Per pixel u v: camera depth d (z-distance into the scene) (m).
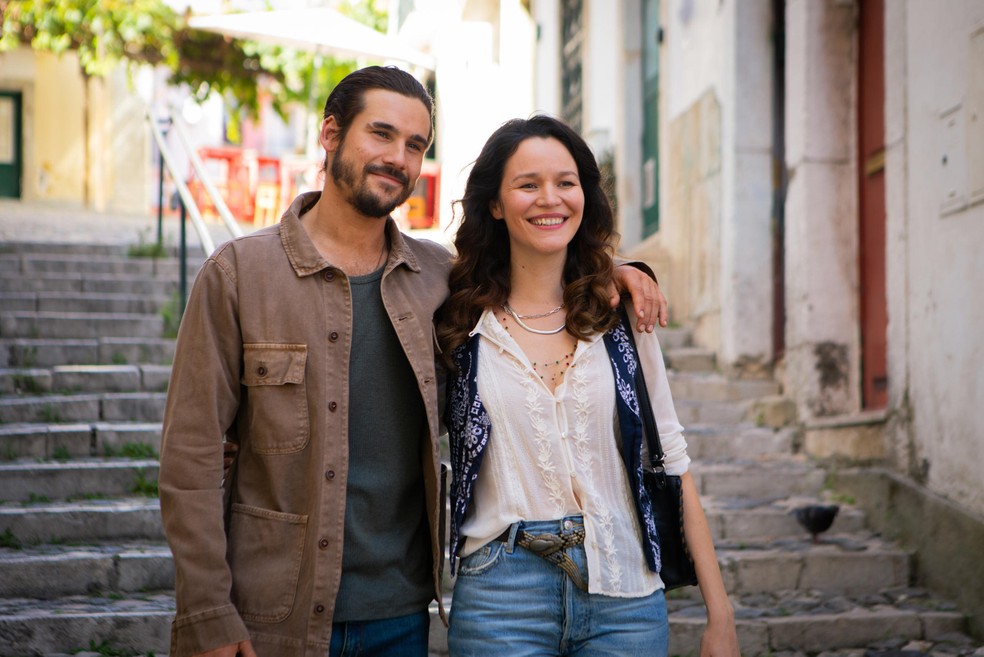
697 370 6.96
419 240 2.58
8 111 15.36
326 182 2.40
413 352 2.33
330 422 2.24
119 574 3.80
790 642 3.83
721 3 6.97
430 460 2.33
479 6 11.08
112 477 4.47
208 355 2.22
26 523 4.02
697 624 3.79
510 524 2.27
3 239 8.16
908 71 4.69
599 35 9.73
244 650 2.15
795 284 6.04
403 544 2.32
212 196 5.80
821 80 5.94
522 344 2.40
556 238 2.40
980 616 3.88
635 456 2.33
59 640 3.40
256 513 2.24
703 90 7.34
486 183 2.47
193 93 13.38
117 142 15.46
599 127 9.67
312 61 12.79
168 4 12.40
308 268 2.29
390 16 13.63
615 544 2.29
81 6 11.98
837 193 5.92
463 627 2.29
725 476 5.30
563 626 2.27
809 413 5.82
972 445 4.11
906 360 4.71
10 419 5.06
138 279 6.93
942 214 4.36
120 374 5.55
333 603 2.20
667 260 8.05
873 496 4.86
